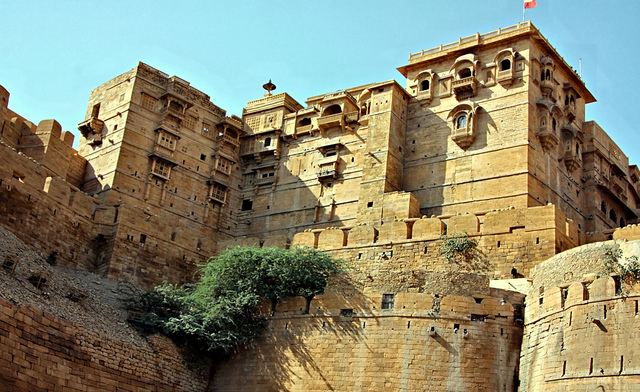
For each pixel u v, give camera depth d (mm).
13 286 43219
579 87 75125
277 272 51406
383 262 59969
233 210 80250
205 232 76812
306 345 48125
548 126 67250
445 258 57469
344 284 51094
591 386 36531
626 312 36844
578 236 57406
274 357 48875
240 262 53281
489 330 44094
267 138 81562
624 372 35594
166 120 75750
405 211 65375
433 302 45406
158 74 77125
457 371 43219
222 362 50500
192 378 49000
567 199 69062
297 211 76562
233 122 81688
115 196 70250
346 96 76938
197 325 49719
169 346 48531
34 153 67562
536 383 40531
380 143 70062
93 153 74625
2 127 66438
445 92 71812
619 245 41188
